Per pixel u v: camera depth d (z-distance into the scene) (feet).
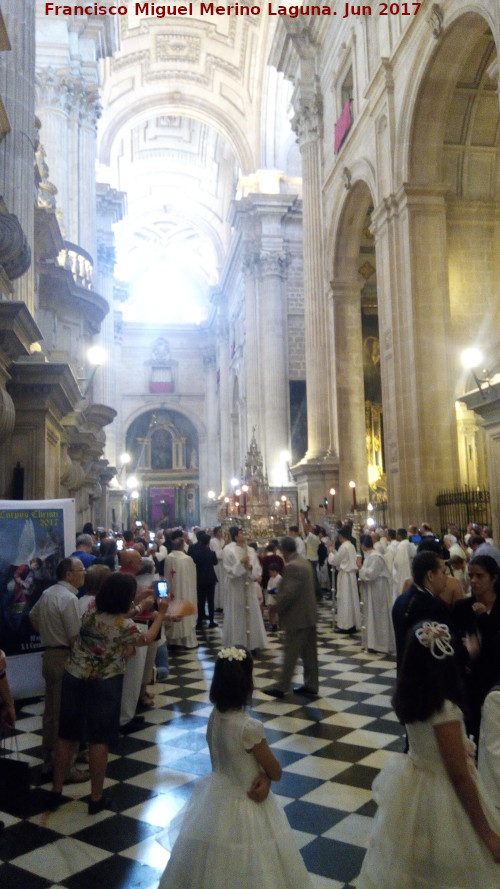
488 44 44.39
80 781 15.47
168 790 14.83
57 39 61.62
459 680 8.17
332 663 27.45
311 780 15.11
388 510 49.55
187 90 116.57
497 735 9.20
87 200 62.85
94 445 48.08
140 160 140.15
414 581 13.61
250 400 102.47
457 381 46.65
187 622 31.30
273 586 36.73
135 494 131.23
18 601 20.98
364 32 54.65
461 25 40.73
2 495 24.84
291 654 22.03
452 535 35.35
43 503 21.63
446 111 46.29
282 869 8.35
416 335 45.78
